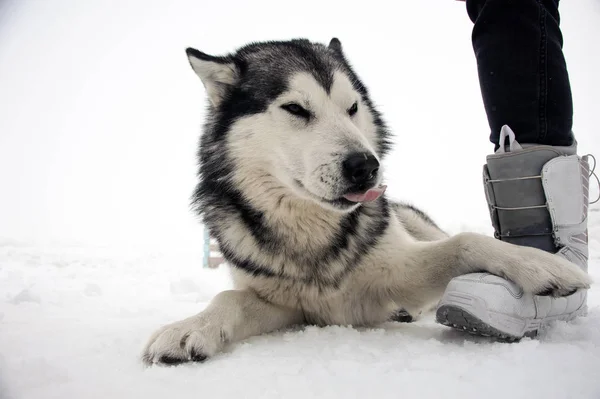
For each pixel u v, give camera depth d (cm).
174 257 250
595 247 172
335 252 66
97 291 123
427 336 58
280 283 66
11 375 42
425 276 65
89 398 36
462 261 61
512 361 42
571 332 54
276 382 39
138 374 43
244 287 70
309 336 59
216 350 52
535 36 65
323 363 45
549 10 71
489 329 51
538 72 65
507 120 68
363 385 38
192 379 41
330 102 69
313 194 62
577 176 62
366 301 71
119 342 57
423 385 37
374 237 67
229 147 72
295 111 68
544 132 66
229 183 71
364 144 62
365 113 80
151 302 104
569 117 67
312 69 72
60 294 113
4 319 75
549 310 56
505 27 67
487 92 70
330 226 66
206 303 102
